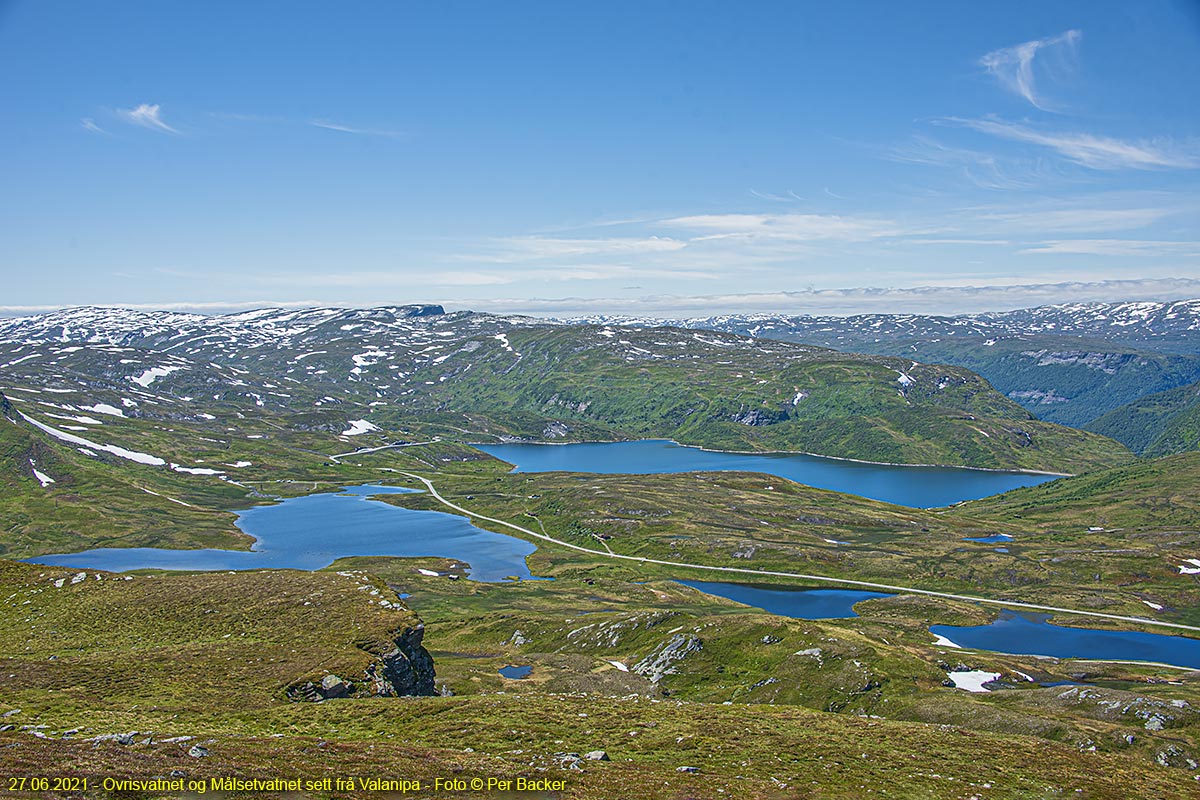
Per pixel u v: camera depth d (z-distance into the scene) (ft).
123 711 238.48
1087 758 243.60
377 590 415.85
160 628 374.84
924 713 401.49
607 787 171.83
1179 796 217.56
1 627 382.42
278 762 161.07
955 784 205.26
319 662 307.17
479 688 426.51
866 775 205.05
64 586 437.17
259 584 429.38
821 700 439.63
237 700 262.88
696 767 196.34
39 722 215.10
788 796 181.27
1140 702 387.96
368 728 228.63
